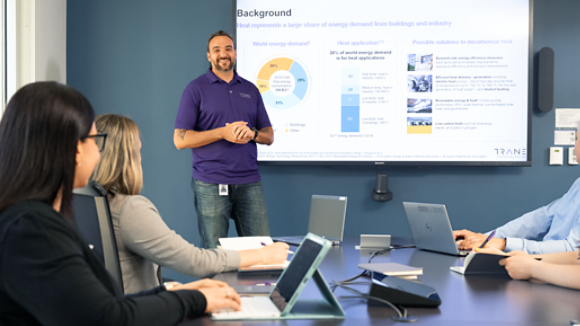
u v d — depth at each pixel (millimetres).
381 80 3062
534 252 1636
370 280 1242
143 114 3150
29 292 690
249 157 2678
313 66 3072
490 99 3039
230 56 2650
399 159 3072
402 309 979
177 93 3148
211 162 2602
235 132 2396
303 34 3062
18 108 740
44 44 2752
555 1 3084
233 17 3043
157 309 827
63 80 3033
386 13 3051
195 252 1292
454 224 3127
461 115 3049
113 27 3135
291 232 3156
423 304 998
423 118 3053
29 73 2629
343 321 898
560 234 1906
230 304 942
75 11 3115
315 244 958
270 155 3090
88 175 849
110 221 1166
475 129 3047
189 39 3143
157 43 3143
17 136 734
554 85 3092
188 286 1029
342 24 3059
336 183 3156
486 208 3123
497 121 3037
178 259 1256
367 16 3051
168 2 3137
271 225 3156
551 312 954
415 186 3143
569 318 912
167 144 3152
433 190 3135
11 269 694
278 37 3062
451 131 3051
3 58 2555
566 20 3084
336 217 2037
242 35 3064
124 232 1246
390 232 3143
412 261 1556
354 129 3074
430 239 1771
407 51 3051
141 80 3146
